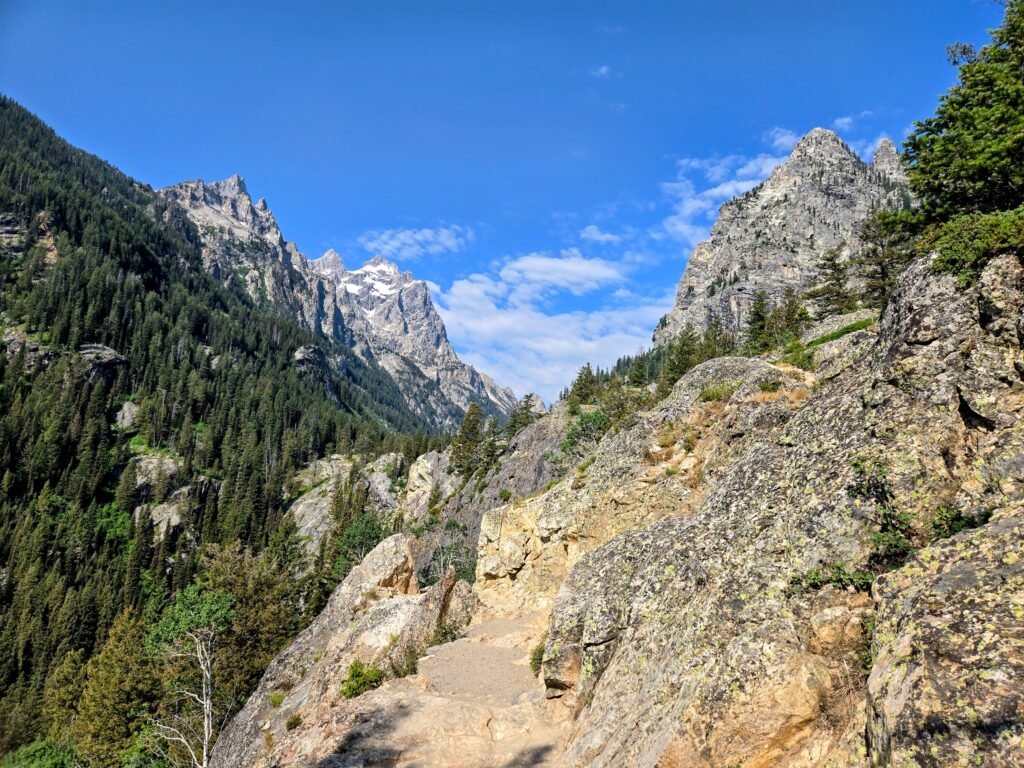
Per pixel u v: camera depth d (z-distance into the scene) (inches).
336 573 3331.7
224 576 2253.9
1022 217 593.9
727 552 644.7
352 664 1144.2
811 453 663.8
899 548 498.3
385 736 832.3
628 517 1286.9
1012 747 300.4
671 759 492.4
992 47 780.6
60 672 2704.2
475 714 874.8
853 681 454.0
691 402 1441.9
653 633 679.7
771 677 479.8
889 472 538.9
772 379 1266.0
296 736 981.8
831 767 413.4
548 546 1483.8
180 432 7770.7
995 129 705.0
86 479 6230.3
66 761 2203.5
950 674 344.8
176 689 1769.2
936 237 677.9
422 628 1331.2
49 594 4421.8
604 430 3265.3
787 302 3737.7
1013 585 369.1
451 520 4192.9
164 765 1695.4
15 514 5570.9
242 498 6550.2
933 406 561.0
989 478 492.7
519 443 4345.5
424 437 7554.1
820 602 509.4
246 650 2058.3
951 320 594.2
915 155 818.2
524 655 1130.0
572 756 649.6
